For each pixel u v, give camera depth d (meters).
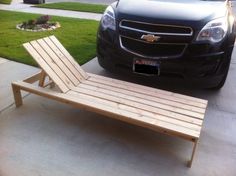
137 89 2.70
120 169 2.13
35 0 8.88
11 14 7.11
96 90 2.65
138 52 2.95
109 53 3.15
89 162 2.18
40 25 5.84
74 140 2.42
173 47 2.83
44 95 2.59
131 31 2.95
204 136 2.55
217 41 2.82
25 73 3.63
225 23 2.94
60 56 2.85
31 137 2.43
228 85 3.52
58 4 8.81
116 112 2.29
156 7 3.15
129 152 2.31
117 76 3.62
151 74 2.98
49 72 2.62
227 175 2.11
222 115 2.88
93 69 3.85
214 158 2.28
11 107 2.85
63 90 2.58
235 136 2.57
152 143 2.43
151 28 2.87
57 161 2.18
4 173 2.04
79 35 5.35
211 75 2.89
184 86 3.16
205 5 3.27
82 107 2.43
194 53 2.78
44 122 2.64
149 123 2.16
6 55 4.14
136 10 3.08
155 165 2.18
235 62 4.27
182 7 3.14
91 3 9.45
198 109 2.39
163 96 2.59
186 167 2.18
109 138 2.47
